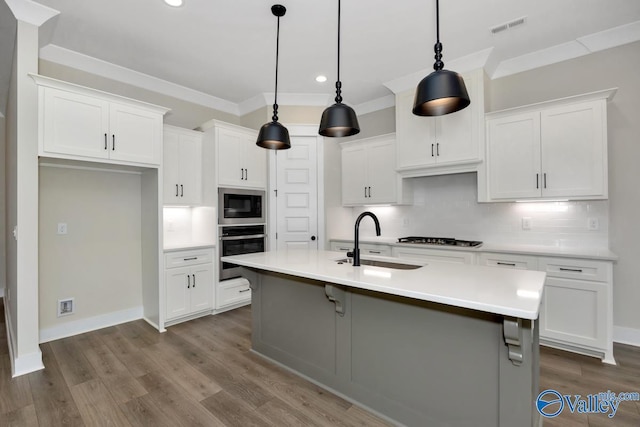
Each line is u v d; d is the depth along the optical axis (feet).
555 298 8.80
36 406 6.39
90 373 7.68
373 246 12.80
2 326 10.73
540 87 10.43
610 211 9.41
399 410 5.96
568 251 9.07
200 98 13.66
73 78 10.32
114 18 8.39
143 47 9.87
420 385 5.71
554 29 9.04
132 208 11.50
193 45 9.79
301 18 8.48
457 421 5.31
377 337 6.26
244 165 13.00
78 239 10.22
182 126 13.17
